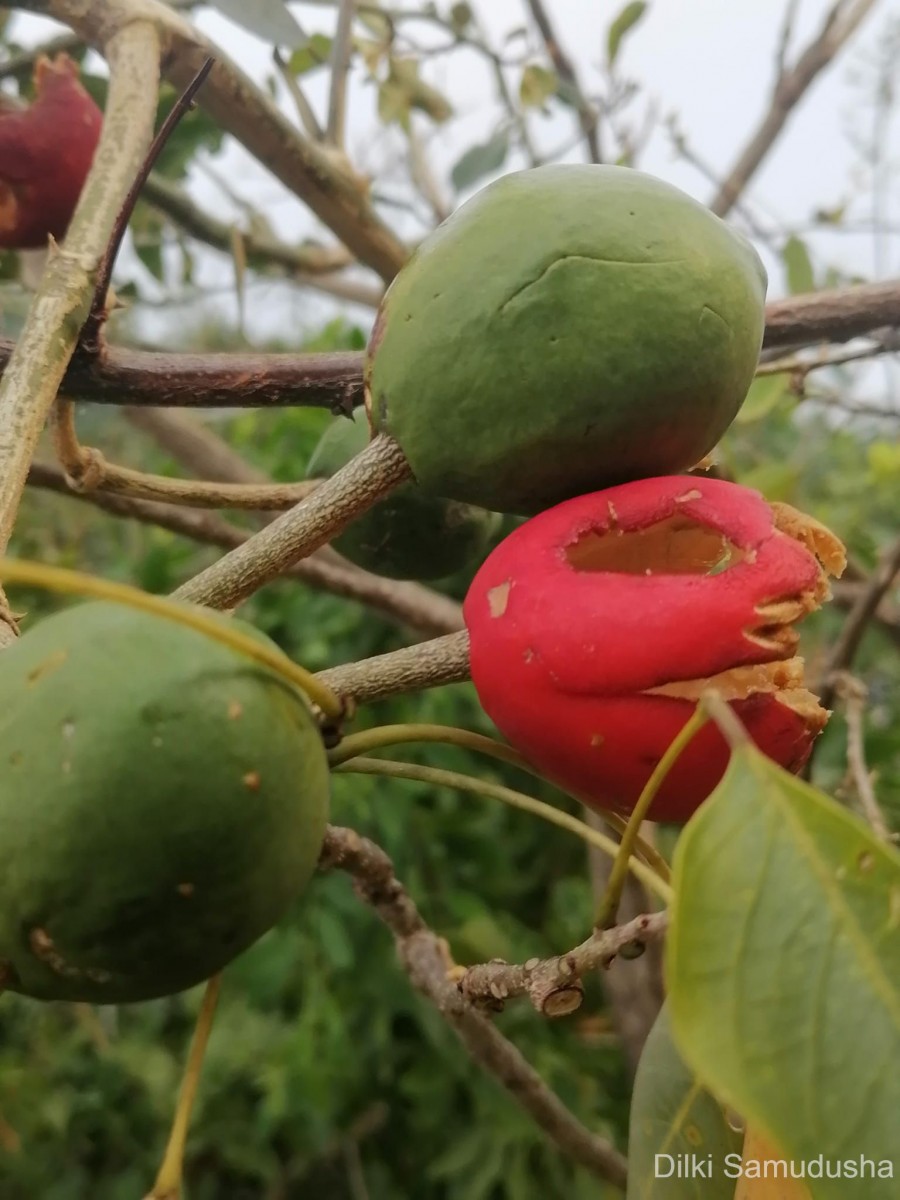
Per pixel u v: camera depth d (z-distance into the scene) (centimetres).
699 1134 12
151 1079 39
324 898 32
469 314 11
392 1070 36
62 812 8
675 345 11
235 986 37
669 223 11
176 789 9
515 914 37
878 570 24
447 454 12
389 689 12
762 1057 8
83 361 14
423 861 34
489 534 18
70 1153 40
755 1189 10
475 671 11
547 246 11
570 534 11
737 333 11
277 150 21
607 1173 21
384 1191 37
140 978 9
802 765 11
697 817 8
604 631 10
